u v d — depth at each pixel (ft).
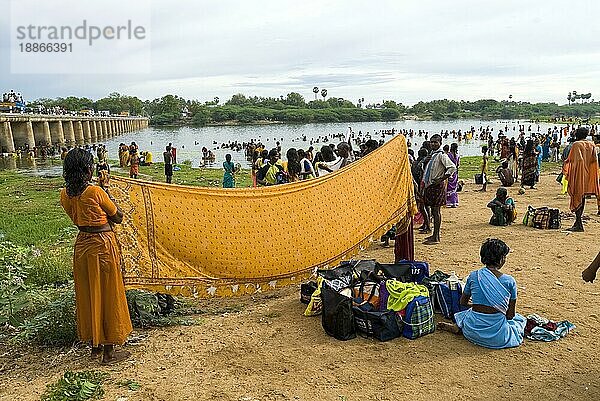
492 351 18.07
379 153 26.30
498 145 136.46
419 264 23.13
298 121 529.04
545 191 55.11
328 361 17.54
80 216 17.15
